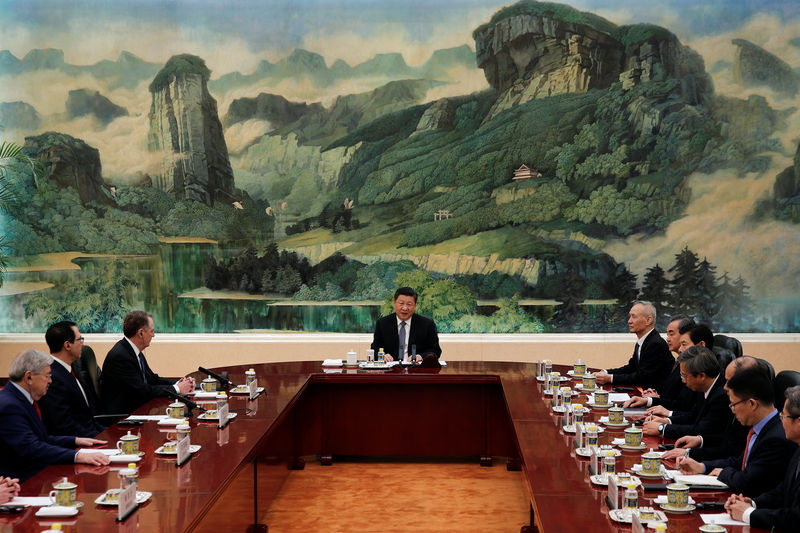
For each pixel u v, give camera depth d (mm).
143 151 9867
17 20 9781
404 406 6336
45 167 9805
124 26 9828
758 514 2758
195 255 9867
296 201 9883
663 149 9508
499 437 6262
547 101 9641
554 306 9641
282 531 4793
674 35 9469
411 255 9805
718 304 9508
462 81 9750
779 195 9430
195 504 2963
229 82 9859
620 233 9570
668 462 3666
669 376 5387
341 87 9836
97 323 9836
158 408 4965
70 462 3619
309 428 6305
